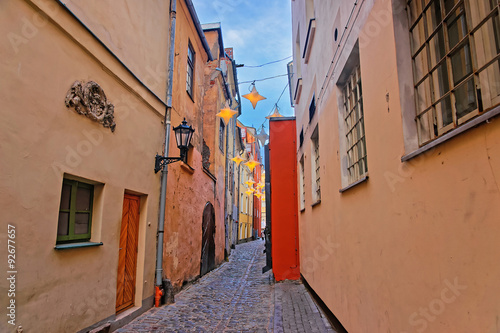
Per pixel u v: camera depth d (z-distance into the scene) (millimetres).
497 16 1598
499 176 1343
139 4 5988
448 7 2029
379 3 2693
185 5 8477
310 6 7199
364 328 3172
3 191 3051
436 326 1837
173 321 5441
